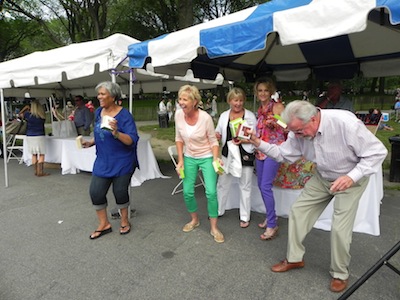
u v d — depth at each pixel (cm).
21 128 748
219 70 488
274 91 305
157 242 313
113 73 372
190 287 238
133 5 2056
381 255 276
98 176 303
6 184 537
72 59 409
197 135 288
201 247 300
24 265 275
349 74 495
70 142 605
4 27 2283
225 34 259
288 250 248
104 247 305
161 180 555
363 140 192
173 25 2159
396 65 446
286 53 475
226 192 363
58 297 230
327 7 204
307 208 237
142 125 1681
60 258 286
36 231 347
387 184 498
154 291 234
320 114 201
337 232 213
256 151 303
